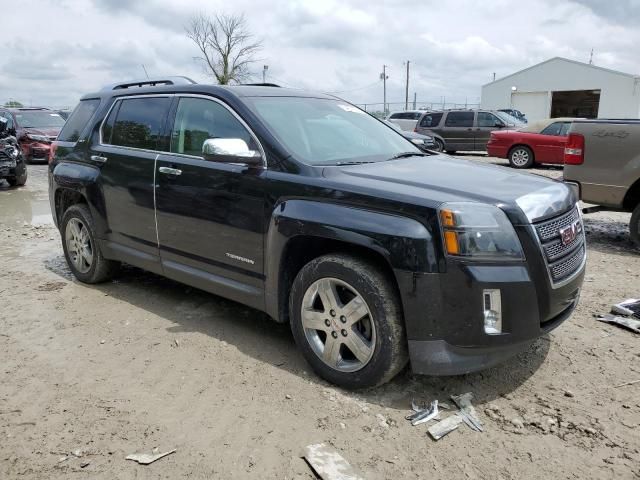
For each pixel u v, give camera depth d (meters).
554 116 41.41
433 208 2.96
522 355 3.83
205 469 2.68
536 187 3.41
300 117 4.12
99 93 5.47
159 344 4.05
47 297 5.07
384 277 3.14
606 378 3.52
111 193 4.84
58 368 3.70
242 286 3.91
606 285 5.33
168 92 4.55
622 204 6.59
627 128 6.37
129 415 3.13
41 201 10.88
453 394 3.34
